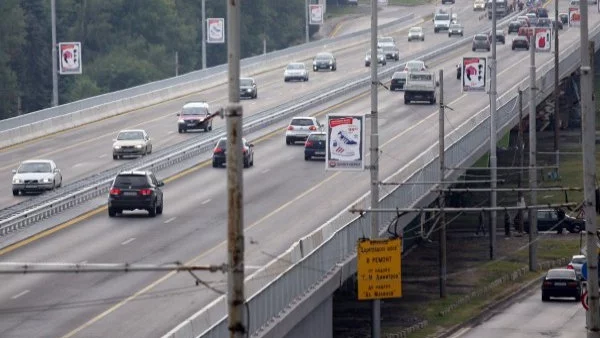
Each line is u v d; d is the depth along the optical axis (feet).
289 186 503.61
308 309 302.25
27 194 498.69
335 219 371.56
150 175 441.27
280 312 280.31
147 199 433.48
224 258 357.61
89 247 376.89
